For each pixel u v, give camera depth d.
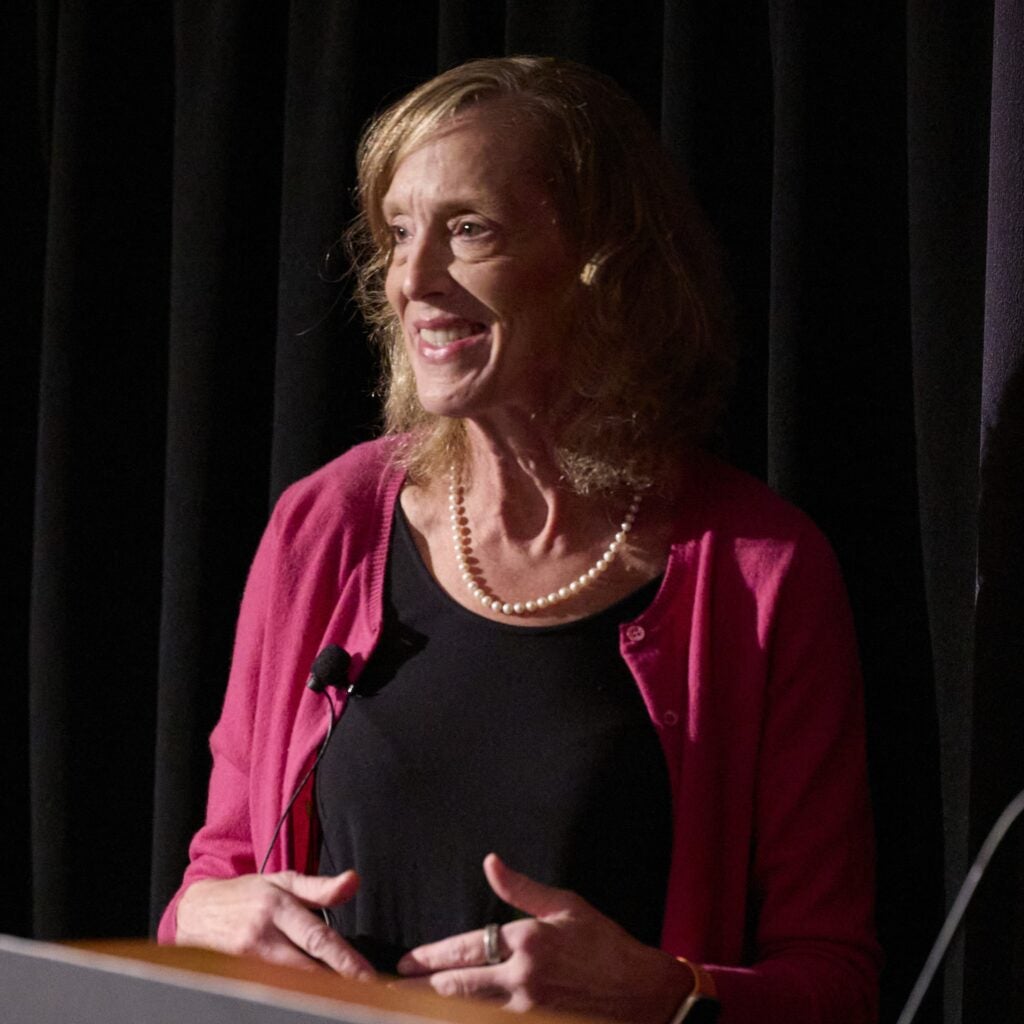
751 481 4.47
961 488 4.64
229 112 6.17
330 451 5.95
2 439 7.06
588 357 4.32
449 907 4.05
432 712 4.17
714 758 4.10
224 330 6.22
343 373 5.98
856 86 5.01
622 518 4.41
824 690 4.17
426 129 4.29
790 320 4.94
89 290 6.58
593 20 5.45
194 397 6.22
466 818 4.06
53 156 6.59
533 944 3.56
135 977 2.01
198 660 6.23
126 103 6.64
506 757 4.07
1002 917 4.59
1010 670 4.64
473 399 4.21
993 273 4.66
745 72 5.34
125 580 6.75
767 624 4.16
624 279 4.34
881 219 5.04
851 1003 3.95
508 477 4.41
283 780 4.44
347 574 4.56
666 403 4.41
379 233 4.64
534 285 4.23
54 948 2.11
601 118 4.38
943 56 4.60
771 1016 3.79
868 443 5.06
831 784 4.16
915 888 5.02
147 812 6.81
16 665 7.15
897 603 5.09
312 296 5.93
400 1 6.11
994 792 4.63
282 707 4.50
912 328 4.76
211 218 6.20
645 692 4.10
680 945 3.99
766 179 5.39
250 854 4.56
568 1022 2.05
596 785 4.01
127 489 6.73
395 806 4.12
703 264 4.55
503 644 4.22
